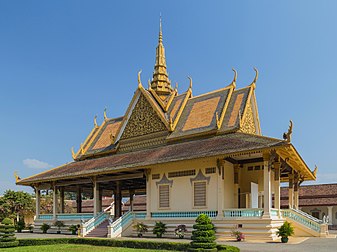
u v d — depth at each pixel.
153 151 34.38
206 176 28.56
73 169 38.94
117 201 36.28
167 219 29.67
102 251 20.36
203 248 18.83
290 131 23.94
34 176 42.03
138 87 39.56
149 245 22.25
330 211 50.03
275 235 24.89
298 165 32.06
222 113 33.09
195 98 38.09
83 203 62.66
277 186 27.62
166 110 38.41
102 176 36.09
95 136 46.34
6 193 58.94
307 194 52.56
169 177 30.75
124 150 39.53
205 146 29.42
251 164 30.39
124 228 30.86
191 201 29.03
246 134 29.27
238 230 25.61
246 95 33.88
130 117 39.91
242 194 30.41
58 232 37.56
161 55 44.72
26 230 43.00
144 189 46.38
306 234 27.39
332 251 18.44
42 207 61.59
